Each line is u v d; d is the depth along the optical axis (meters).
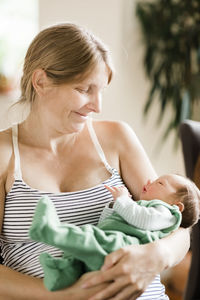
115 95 3.68
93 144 1.77
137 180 1.76
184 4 3.78
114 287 1.33
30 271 1.53
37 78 1.59
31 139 1.69
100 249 1.34
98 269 1.35
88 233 1.35
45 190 1.61
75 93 1.55
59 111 1.58
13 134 1.71
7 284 1.43
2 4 3.65
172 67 3.82
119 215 1.51
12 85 3.50
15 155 1.65
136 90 3.82
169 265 1.43
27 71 1.64
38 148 1.68
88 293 1.35
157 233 1.50
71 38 1.55
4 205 1.61
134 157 1.79
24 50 3.71
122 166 1.79
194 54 3.90
